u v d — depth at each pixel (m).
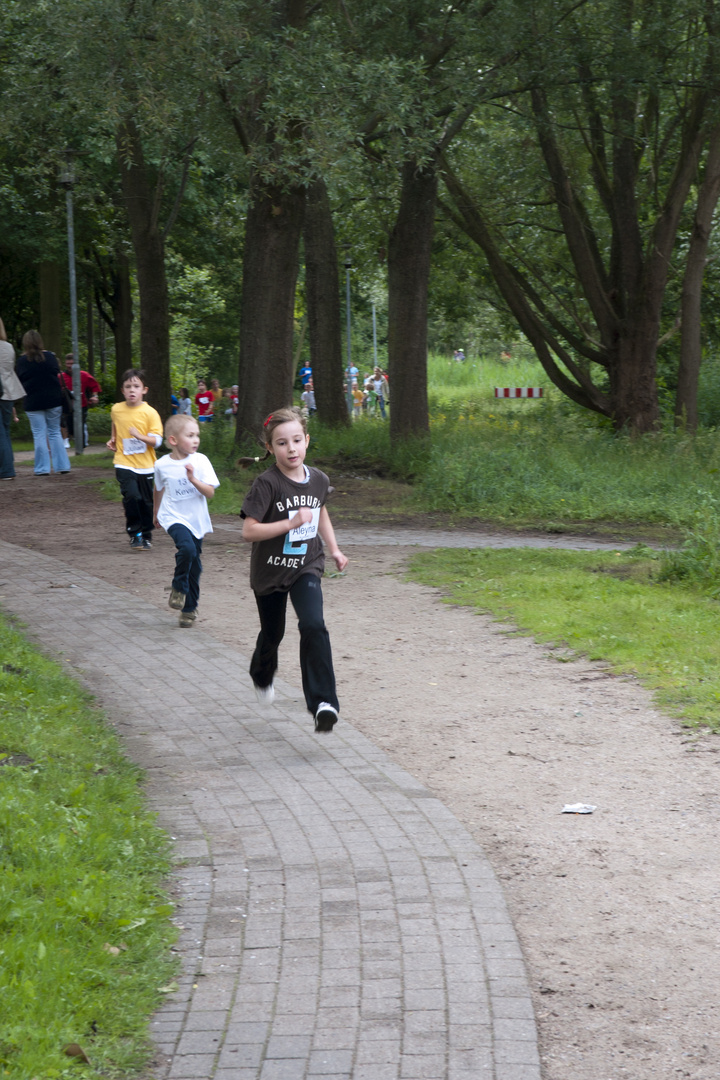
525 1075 2.97
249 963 3.55
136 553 11.65
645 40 18.12
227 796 5.05
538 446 18.78
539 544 12.59
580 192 23.23
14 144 19.61
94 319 52.28
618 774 5.38
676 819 4.81
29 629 8.11
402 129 15.66
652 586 9.82
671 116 22.25
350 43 17.34
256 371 18.11
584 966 3.59
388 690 6.90
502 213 23.16
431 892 4.07
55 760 5.15
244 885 4.12
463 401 37.22
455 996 3.36
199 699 6.57
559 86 18.66
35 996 3.12
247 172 16.83
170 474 8.32
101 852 4.12
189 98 15.44
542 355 22.38
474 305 31.16
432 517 14.72
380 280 32.72
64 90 15.49
